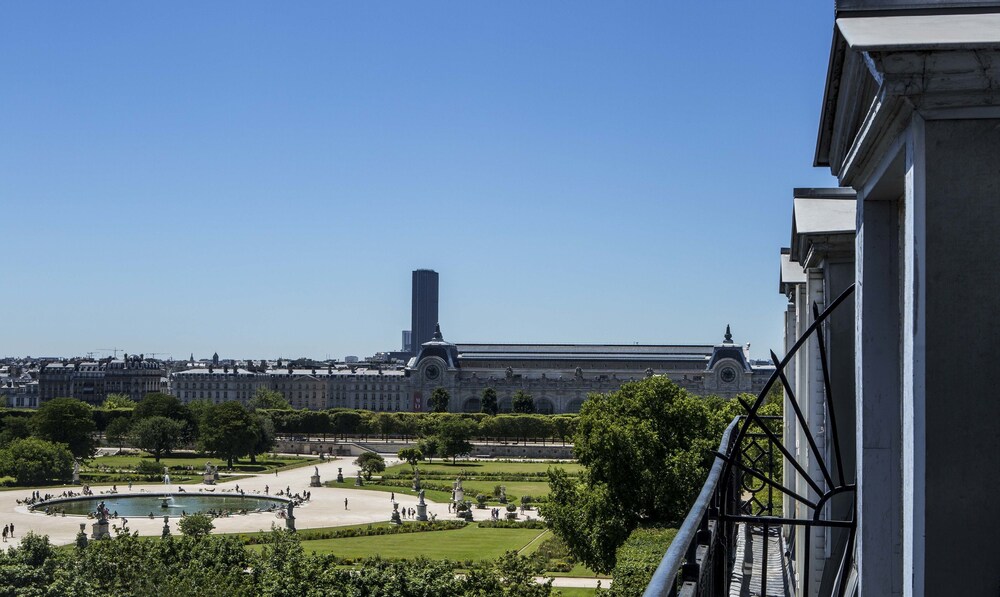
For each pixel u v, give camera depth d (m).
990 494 9.85
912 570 10.05
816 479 24.59
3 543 131.00
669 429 94.88
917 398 10.01
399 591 66.19
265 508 171.62
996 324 9.87
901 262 12.91
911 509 10.12
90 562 73.31
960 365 9.91
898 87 9.78
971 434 9.89
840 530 20.34
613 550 87.06
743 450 29.22
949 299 9.91
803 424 14.88
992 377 9.87
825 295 20.58
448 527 148.38
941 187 9.91
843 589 15.10
